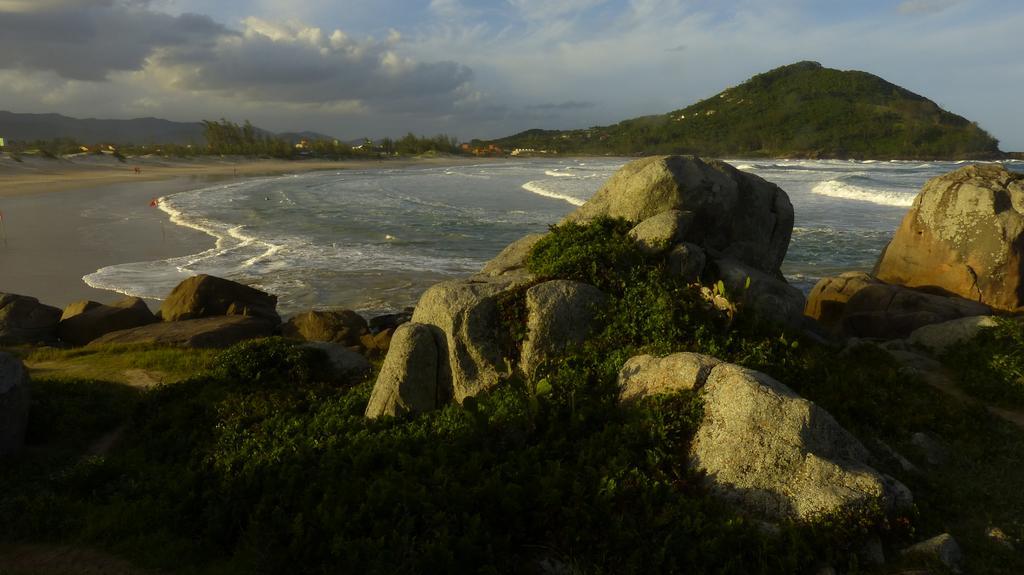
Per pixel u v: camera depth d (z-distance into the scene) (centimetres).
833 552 655
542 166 14262
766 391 765
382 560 664
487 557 670
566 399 934
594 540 683
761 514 700
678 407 836
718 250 1462
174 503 859
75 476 941
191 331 1903
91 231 4184
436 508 729
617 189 1447
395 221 4784
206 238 4025
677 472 764
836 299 1895
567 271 1150
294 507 792
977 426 975
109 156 10938
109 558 755
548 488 738
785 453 723
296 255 3497
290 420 1077
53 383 1352
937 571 629
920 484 794
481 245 3803
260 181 8738
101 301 2586
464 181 9038
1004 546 678
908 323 1617
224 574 704
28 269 3108
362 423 1012
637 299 1082
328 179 9356
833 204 5331
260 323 2045
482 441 875
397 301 2623
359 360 1510
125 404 1312
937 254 1877
